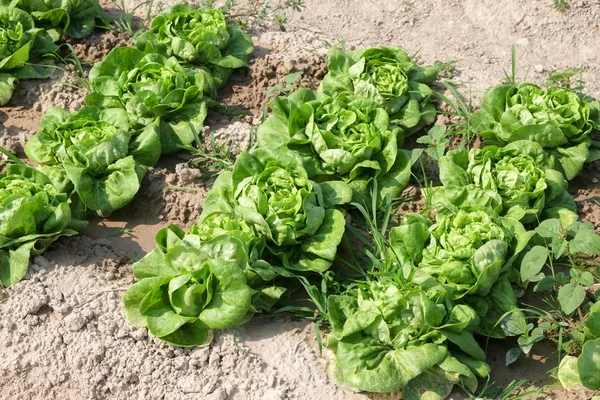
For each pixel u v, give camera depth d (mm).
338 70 2555
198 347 2068
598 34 2785
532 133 2357
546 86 2590
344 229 2223
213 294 2053
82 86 2617
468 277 2074
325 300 2115
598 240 2062
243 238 2119
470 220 2143
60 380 2057
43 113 2602
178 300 2053
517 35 2793
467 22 2848
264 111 2496
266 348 2074
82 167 2324
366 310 2037
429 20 2863
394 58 2572
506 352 2107
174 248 2062
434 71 2576
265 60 2646
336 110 2391
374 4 2900
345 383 2014
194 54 2562
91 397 2037
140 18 2834
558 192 2277
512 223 2164
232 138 2482
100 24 2791
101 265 2230
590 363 1984
